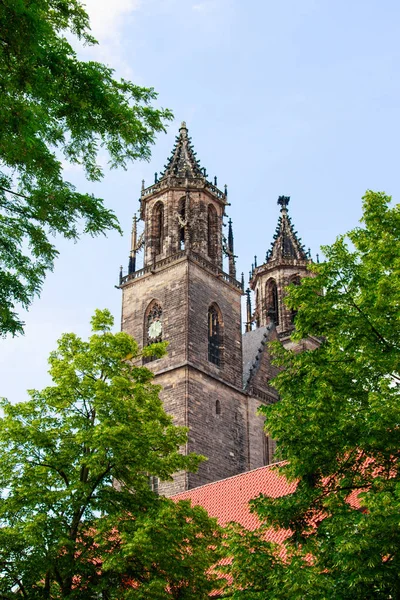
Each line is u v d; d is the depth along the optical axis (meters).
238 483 58.62
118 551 34.19
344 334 30.80
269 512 29.20
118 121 25.05
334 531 25.56
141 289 88.44
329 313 31.20
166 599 33.00
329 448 28.31
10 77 22.33
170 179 92.69
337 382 29.53
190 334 82.00
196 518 36.97
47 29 21.70
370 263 31.84
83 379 38.75
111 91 25.30
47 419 38.06
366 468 28.64
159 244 92.38
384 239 31.94
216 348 86.31
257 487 56.47
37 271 26.47
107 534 35.31
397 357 28.50
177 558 34.97
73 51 24.22
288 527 29.25
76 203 25.64
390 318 30.11
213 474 77.62
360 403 29.45
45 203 25.22
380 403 26.91
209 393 81.38
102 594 35.28
